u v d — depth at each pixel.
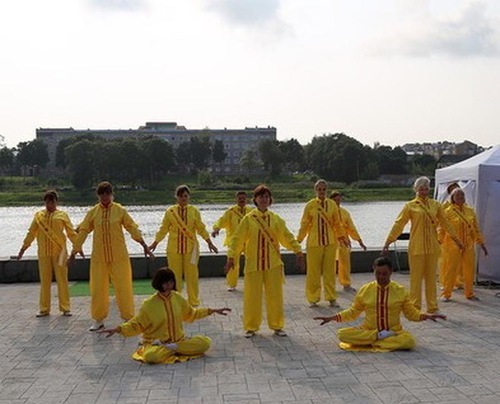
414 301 8.70
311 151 91.12
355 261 12.52
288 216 42.09
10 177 98.94
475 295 9.88
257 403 5.09
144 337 6.62
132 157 72.31
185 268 9.31
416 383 5.52
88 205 58.34
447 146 164.38
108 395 5.36
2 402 5.26
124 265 8.23
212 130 125.94
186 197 9.39
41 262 8.77
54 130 125.38
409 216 8.79
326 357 6.44
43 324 8.30
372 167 77.81
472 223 9.41
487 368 5.94
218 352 6.72
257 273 7.38
